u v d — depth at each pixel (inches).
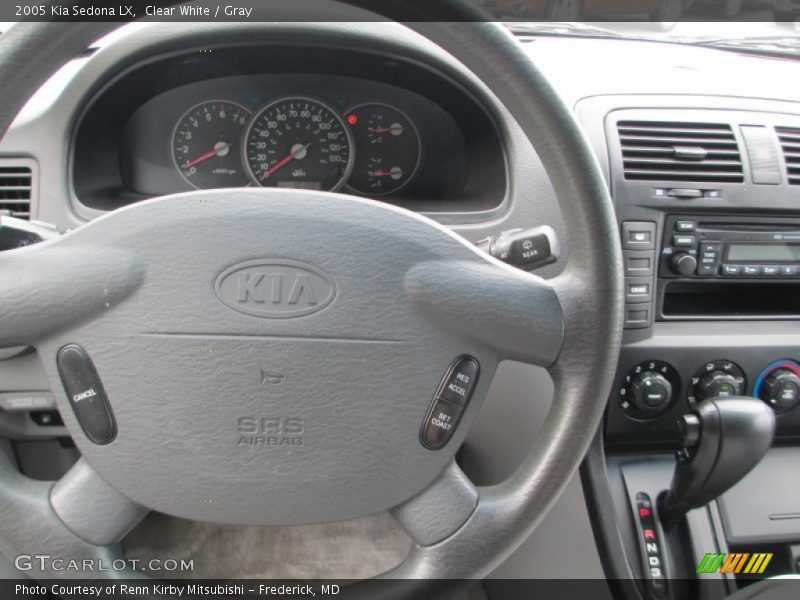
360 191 61.4
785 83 59.2
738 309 57.2
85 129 51.6
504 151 49.5
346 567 45.4
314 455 31.3
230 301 30.5
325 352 30.7
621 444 55.4
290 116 59.7
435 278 30.8
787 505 55.7
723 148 53.2
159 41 50.8
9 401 41.2
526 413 47.5
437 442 31.8
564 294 31.7
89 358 30.8
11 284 30.2
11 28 27.2
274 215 30.4
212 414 30.9
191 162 60.5
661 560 53.0
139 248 30.2
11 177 49.3
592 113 53.3
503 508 32.5
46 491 32.3
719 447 43.0
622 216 52.3
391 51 52.6
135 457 31.4
